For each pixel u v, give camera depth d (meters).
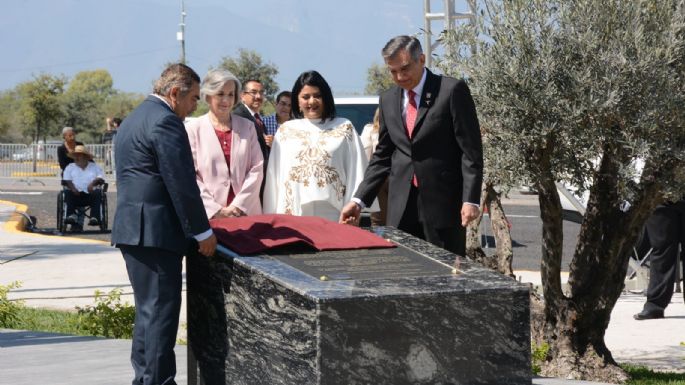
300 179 6.81
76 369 6.73
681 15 6.54
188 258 5.36
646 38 6.54
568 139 6.88
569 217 11.70
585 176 7.12
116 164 5.34
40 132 59.69
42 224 20.33
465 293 4.13
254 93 8.83
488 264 9.07
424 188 5.93
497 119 6.90
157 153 5.11
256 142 6.86
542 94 6.64
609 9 6.54
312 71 6.97
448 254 4.82
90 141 75.12
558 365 7.66
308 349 4.05
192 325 5.34
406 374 4.07
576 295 7.67
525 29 6.73
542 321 7.96
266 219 5.39
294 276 4.34
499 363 4.20
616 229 7.45
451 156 5.95
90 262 13.42
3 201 25.42
